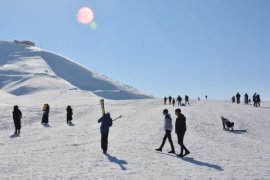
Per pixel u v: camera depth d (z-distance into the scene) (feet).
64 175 36.86
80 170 39.60
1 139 70.38
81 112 134.21
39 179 34.96
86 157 48.42
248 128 97.55
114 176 36.76
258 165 44.27
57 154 51.06
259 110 151.84
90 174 37.52
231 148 60.34
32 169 40.06
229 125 90.84
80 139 69.92
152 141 65.92
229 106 176.35
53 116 119.85
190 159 48.29
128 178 35.94
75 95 321.73
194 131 85.05
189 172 39.50
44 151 54.19
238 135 83.25
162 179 35.76
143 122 102.83
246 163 45.68
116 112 138.21
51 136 74.84
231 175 38.01
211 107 168.55
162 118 114.11
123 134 77.00
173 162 45.75
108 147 57.93
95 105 169.68
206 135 79.25
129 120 109.19
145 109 153.17
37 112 123.44
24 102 253.03
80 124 100.07
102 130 52.13
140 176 37.01
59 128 90.33
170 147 59.36
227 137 78.23
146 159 47.52
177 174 38.32
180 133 50.26
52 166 41.91
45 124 99.96
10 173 37.91
